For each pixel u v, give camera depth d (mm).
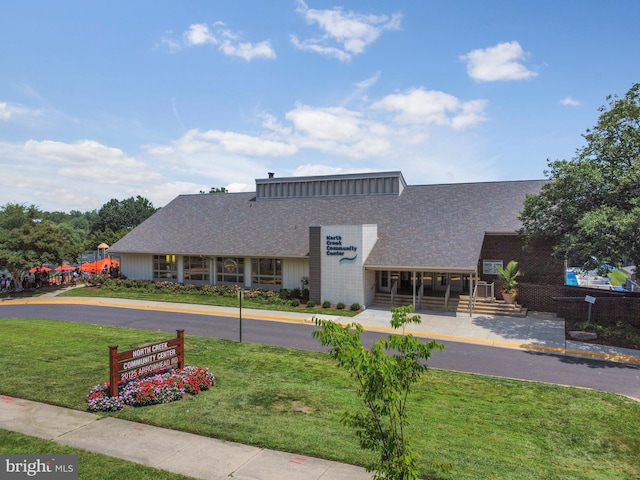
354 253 25750
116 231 80625
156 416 9703
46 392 11078
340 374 13539
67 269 42094
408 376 5836
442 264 23609
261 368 14109
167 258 34438
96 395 10383
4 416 9617
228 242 31906
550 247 25031
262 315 24188
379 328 21203
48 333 19031
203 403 10648
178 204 39438
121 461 7617
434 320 22641
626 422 10367
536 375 14328
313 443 8430
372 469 5660
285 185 36031
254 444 8398
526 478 7488
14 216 39094
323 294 26797
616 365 15609
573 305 22625
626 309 20906
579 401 11734
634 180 18656
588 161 20188
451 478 7320
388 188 32438
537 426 10000
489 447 8727
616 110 20734
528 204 22203
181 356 12328
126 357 10766
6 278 38656
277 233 31391
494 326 21203
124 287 33812
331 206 32906
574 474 7785
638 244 17750
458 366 15273
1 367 13305
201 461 7695
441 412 10648
